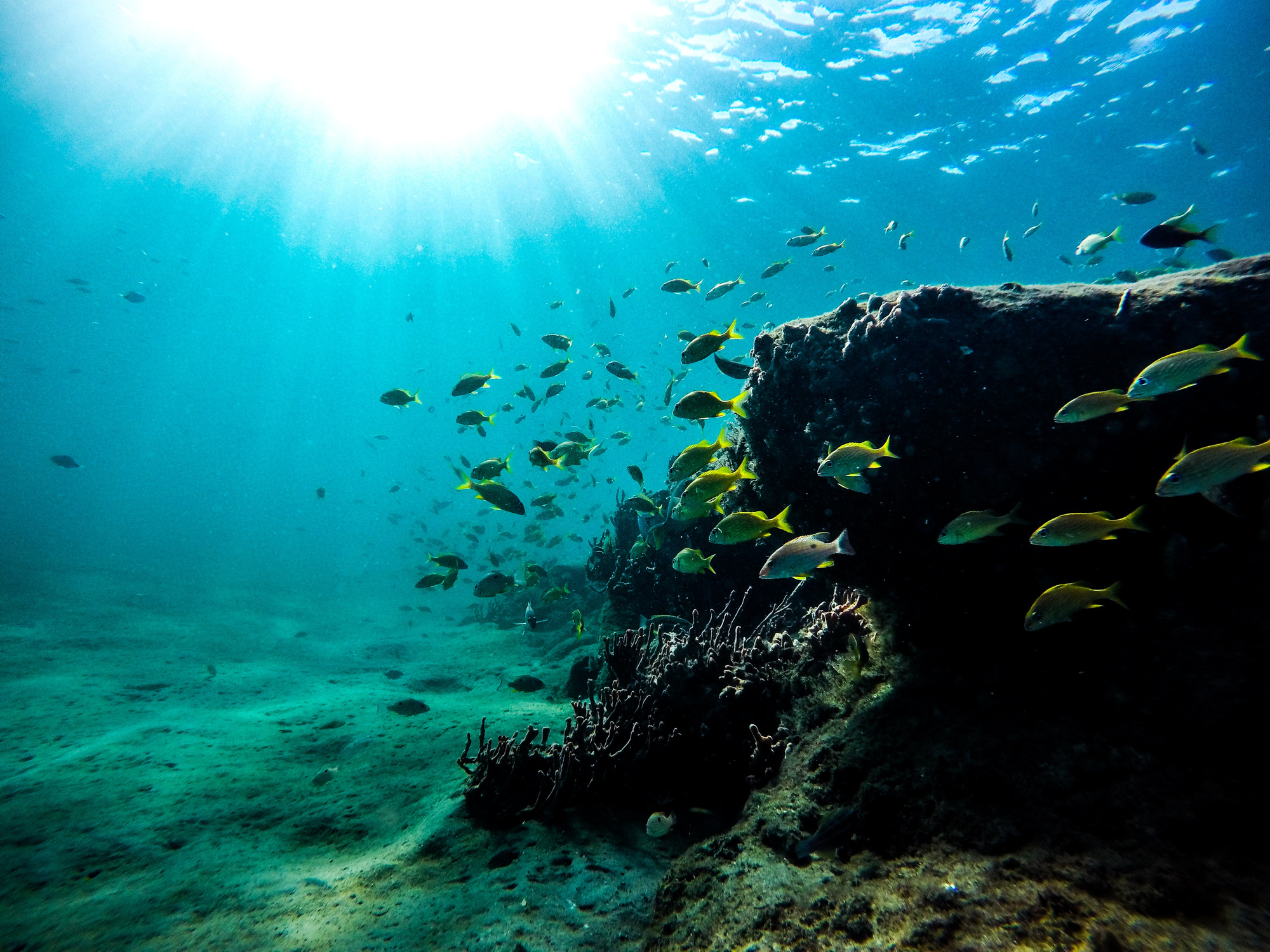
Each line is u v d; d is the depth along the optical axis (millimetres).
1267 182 19156
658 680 4734
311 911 3105
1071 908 1852
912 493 3629
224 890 3307
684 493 4602
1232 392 3076
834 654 4320
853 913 2338
